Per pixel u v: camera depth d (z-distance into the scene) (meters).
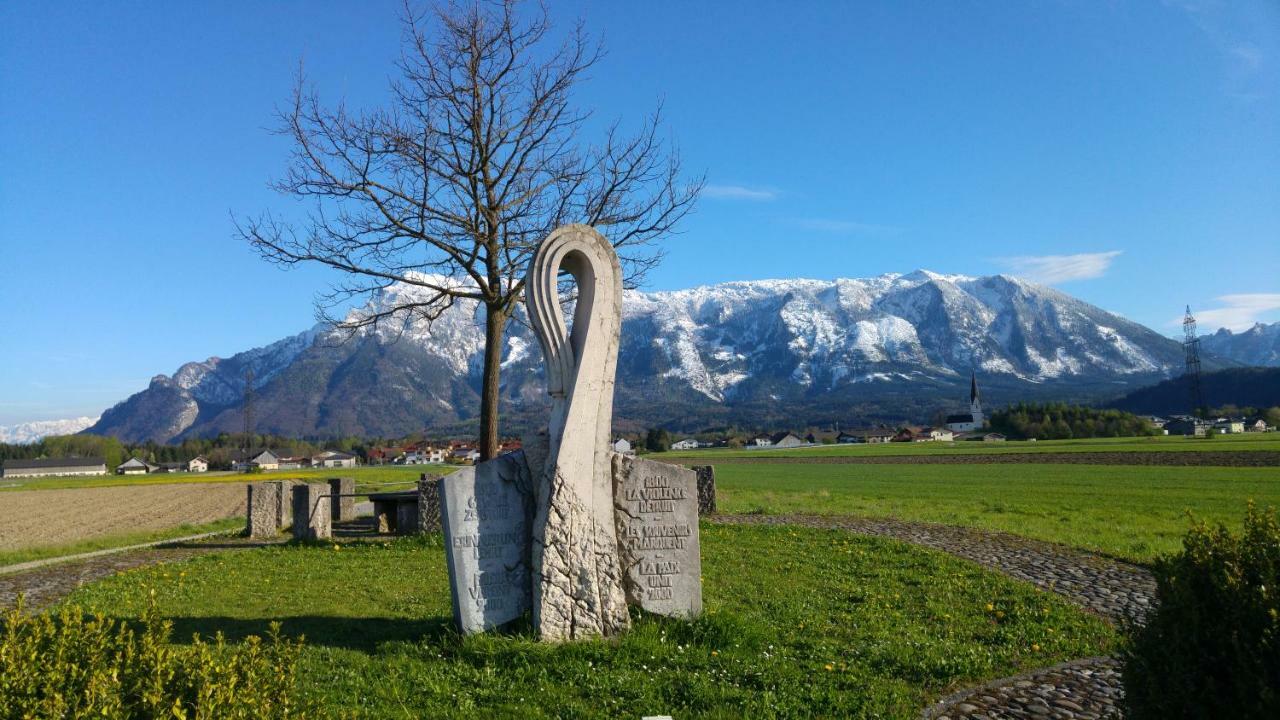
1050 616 11.65
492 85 20.95
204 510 44.12
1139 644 5.77
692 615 10.54
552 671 8.52
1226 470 57.28
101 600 13.09
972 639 10.57
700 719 7.31
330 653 9.19
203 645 4.90
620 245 22.41
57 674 4.42
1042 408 160.38
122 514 42.91
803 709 7.70
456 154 21.02
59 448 180.50
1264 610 5.12
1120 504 35.72
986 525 24.59
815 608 12.16
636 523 10.55
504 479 10.18
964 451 108.56
